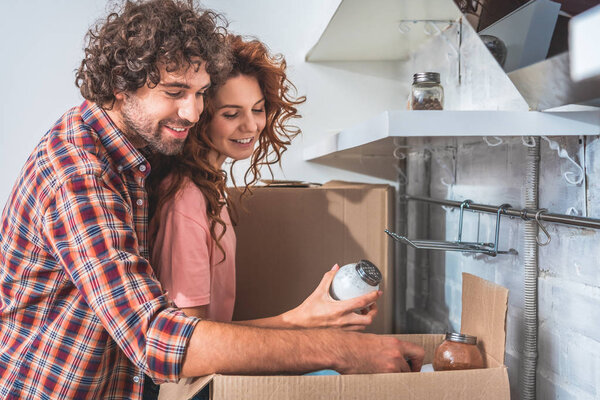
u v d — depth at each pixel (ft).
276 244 5.48
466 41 5.70
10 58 6.93
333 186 6.01
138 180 3.55
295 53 7.44
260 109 4.49
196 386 2.96
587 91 2.90
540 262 4.23
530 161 4.14
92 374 3.35
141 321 2.86
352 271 3.74
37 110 7.00
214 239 3.98
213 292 4.16
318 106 7.49
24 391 3.37
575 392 3.80
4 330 3.44
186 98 3.27
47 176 3.11
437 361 3.62
